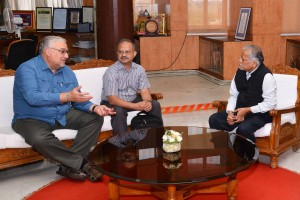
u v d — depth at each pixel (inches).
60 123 128.4
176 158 100.3
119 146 110.2
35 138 118.3
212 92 251.0
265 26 271.1
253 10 268.5
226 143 110.4
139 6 310.5
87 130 127.7
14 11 290.4
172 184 86.7
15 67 223.0
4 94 133.3
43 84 126.6
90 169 122.7
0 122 133.0
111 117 136.8
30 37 277.1
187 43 306.8
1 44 254.8
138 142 113.0
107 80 142.6
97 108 128.4
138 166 96.0
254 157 99.8
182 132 120.0
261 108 129.6
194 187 102.8
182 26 303.1
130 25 267.1
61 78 131.3
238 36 280.1
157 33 303.9
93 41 298.0
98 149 108.2
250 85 132.9
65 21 292.2
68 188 119.6
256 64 130.6
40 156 128.6
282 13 273.1
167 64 306.0
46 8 292.5
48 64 127.2
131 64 145.6
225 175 89.9
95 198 112.8
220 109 147.2
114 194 104.5
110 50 265.1
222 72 272.4
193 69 311.6
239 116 131.1
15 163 124.0
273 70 147.3
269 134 130.3
